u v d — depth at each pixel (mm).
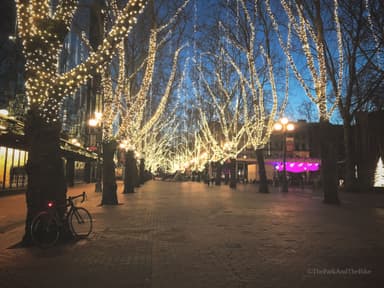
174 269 6227
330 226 11227
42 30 8266
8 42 23734
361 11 21719
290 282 5535
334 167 19922
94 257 7070
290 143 31719
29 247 7938
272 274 5949
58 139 8562
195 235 9539
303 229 10594
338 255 7289
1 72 23578
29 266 6410
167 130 62281
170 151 125438
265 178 30594
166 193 29297
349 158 31594
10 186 24000
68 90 8328
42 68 8297
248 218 13148
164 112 43281
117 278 5699
